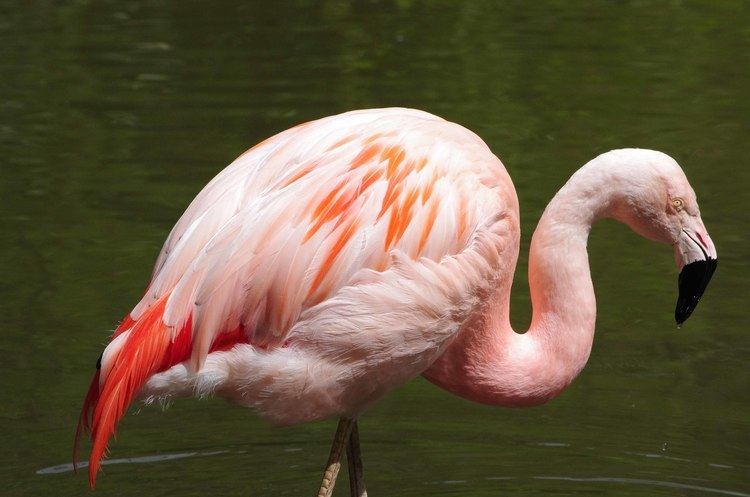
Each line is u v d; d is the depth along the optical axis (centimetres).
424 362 761
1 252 1234
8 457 899
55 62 1817
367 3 2209
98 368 709
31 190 1384
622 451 920
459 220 740
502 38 1978
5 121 1587
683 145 1495
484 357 792
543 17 2109
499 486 873
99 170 1432
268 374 712
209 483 880
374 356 732
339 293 714
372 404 779
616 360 1059
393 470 900
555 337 794
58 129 1562
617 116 1600
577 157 1447
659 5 2178
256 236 702
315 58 1847
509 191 779
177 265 704
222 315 696
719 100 1662
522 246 1248
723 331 1098
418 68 1800
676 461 903
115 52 1867
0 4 2153
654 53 1886
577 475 888
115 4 2172
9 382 1002
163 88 1702
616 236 1321
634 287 1184
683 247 798
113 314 1109
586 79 1759
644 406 985
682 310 805
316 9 2159
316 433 972
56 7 2131
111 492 859
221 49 1892
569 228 793
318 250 708
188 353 696
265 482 887
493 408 1000
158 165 1441
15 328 1088
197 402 1023
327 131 746
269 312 705
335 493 877
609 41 1955
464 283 743
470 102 1648
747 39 1953
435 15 2120
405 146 743
